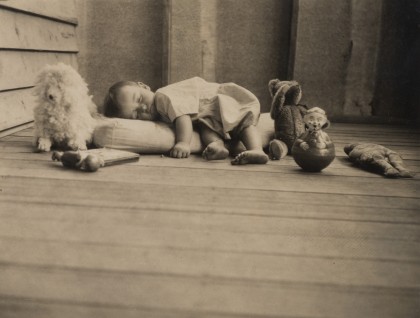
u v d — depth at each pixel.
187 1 4.42
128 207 1.69
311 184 2.14
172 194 1.87
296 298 1.09
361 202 1.88
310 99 4.54
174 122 2.68
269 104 4.72
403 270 1.26
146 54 4.65
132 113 2.73
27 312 0.99
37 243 1.34
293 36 4.46
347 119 4.55
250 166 2.48
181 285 1.13
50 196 1.77
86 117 2.56
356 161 2.60
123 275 1.17
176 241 1.40
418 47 4.46
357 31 4.43
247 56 4.65
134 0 4.56
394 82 4.54
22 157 2.41
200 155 2.72
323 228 1.56
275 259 1.30
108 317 0.98
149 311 1.01
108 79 4.71
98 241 1.38
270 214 1.68
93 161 2.15
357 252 1.38
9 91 3.17
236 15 4.58
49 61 3.86
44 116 2.52
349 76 4.51
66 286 1.10
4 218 1.53
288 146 2.72
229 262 1.27
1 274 1.15
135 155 2.44
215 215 1.64
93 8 4.59
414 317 1.03
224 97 2.69
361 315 1.03
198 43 4.48
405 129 4.23
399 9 4.39
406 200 1.93
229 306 1.04
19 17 3.29
